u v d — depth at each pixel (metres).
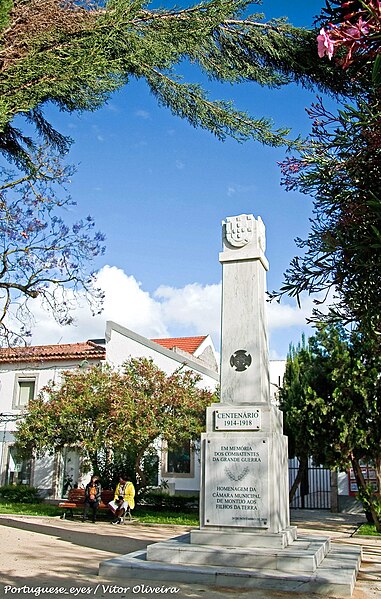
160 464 23.80
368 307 6.43
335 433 17.06
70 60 8.17
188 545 8.44
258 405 9.25
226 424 9.09
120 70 9.12
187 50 9.68
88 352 25.95
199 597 6.68
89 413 19.03
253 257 9.98
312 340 18.92
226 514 8.67
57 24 8.43
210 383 26.19
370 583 7.77
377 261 6.09
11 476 26.05
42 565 8.84
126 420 18.09
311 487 24.48
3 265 11.64
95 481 18.08
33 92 8.12
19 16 8.21
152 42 8.98
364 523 18.42
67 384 20.06
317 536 10.06
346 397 16.91
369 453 17.17
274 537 8.31
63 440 19.48
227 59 10.15
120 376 20.08
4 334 12.43
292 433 17.64
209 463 8.95
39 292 12.03
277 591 7.04
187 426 18.45
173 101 9.98
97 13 8.95
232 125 9.59
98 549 11.16
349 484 23.05
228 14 9.26
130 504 17.61
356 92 8.04
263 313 10.03
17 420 25.92
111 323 26.22
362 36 3.65
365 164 6.42
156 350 25.36
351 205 6.27
